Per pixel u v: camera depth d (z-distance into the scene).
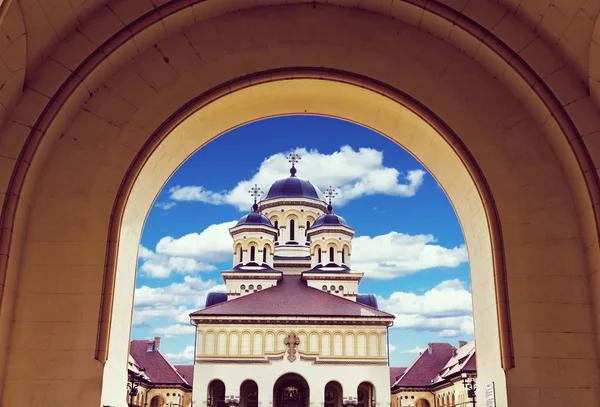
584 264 9.26
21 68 8.83
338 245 65.62
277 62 10.20
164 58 10.08
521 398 8.78
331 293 60.19
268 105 11.25
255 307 52.88
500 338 9.05
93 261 9.23
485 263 9.99
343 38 10.30
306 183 78.19
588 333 9.00
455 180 10.80
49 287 9.07
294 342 50.91
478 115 9.98
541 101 9.36
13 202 8.75
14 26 8.19
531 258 9.35
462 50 10.15
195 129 10.79
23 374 8.70
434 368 67.94
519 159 9.77
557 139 9.51
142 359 62.75
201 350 50.78
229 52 10.20
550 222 9.48
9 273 8.71
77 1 8.96
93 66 9.31
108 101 9.84
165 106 9.94
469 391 26.38
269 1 10.24
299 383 53.94
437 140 10.37
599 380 8.82
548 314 9.10
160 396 59.94
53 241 9.25
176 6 9.59
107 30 9.42
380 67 10.20
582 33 8.79
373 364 50.66
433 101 10.06
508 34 9.52
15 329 8.86
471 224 10.74
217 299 65.19
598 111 9.19
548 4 8.91
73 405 8.65
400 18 10.25
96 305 9.05
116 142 9.72
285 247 71.56
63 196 9.43
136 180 9.83
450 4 9.66
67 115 9.47
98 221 9.41
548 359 8.92
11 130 8.94
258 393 49.72
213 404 52.56
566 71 9.38
